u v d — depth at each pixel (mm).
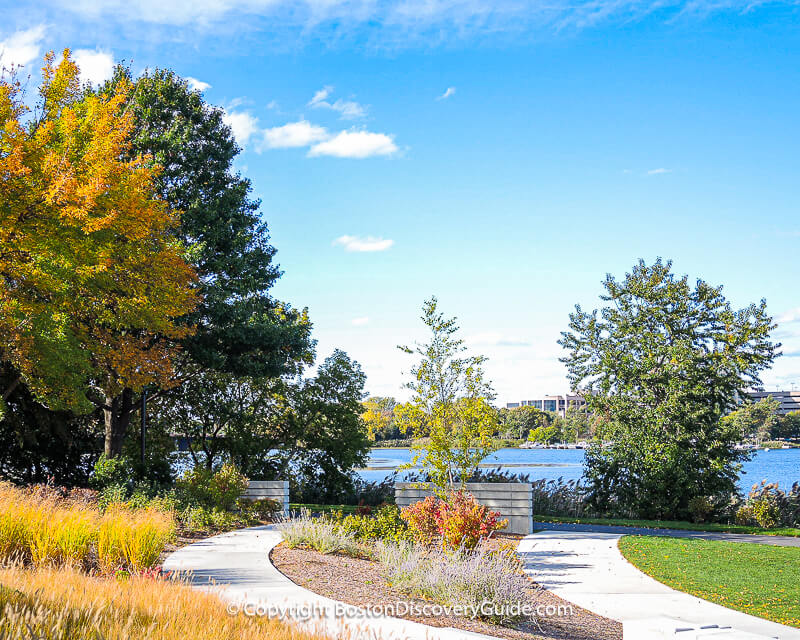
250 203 28672
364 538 15898
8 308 16609
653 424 28141
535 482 30266
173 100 26188
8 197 14930
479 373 17984
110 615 5828
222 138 26969
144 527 10578
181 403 32312
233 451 33094
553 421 124500
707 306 30203
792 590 12164
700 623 9758
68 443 25453
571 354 31219
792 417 91125
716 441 27750
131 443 30391
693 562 14906
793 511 25938
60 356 18016
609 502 29234
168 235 22188
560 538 18953
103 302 19688
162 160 24516
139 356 21172
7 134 15234
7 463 24828
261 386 33594
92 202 15055
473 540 13742
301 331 28562
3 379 21797
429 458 17750
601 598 11461
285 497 22797
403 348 18250
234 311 24688
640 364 29438
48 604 5785
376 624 7938
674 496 27672
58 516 10570
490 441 17750
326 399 34531
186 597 7008
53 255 16031
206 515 18312
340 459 34094
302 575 11047
